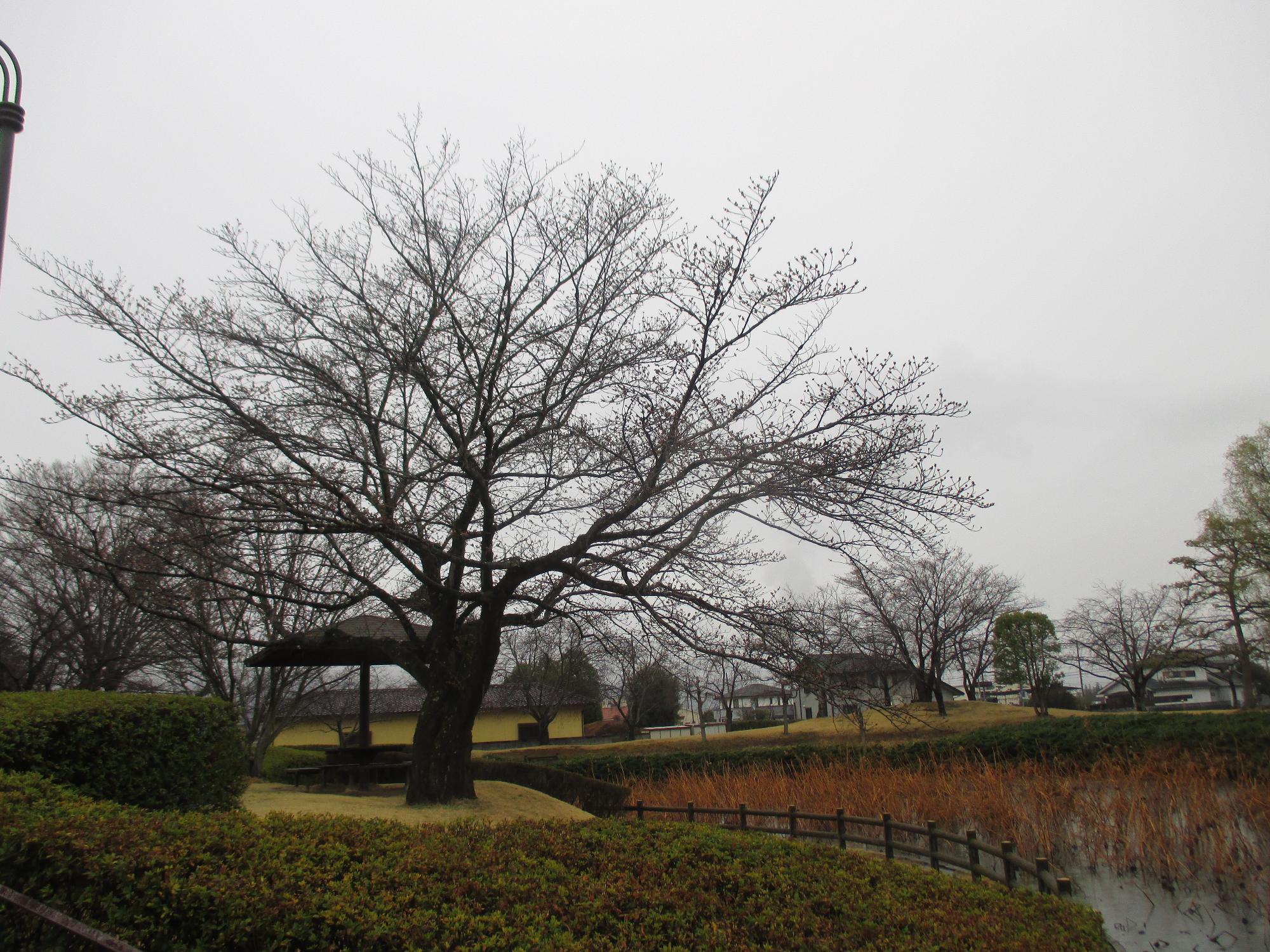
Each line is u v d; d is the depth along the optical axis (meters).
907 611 38.22
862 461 10.92
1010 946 4.68
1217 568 38.41
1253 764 15.91
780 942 4.71
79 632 19.22
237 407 12.05
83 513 18.67
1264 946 7.46
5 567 21.08
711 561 12.18
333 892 4.51
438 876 5.05
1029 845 11.08
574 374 13.12
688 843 6.71
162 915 4.31
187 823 5.38
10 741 7.40
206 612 16.48
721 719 61.41
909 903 5.64
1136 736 19.44
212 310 12.91
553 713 39.38
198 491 12.06
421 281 13.08
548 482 13.01
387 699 37.91
